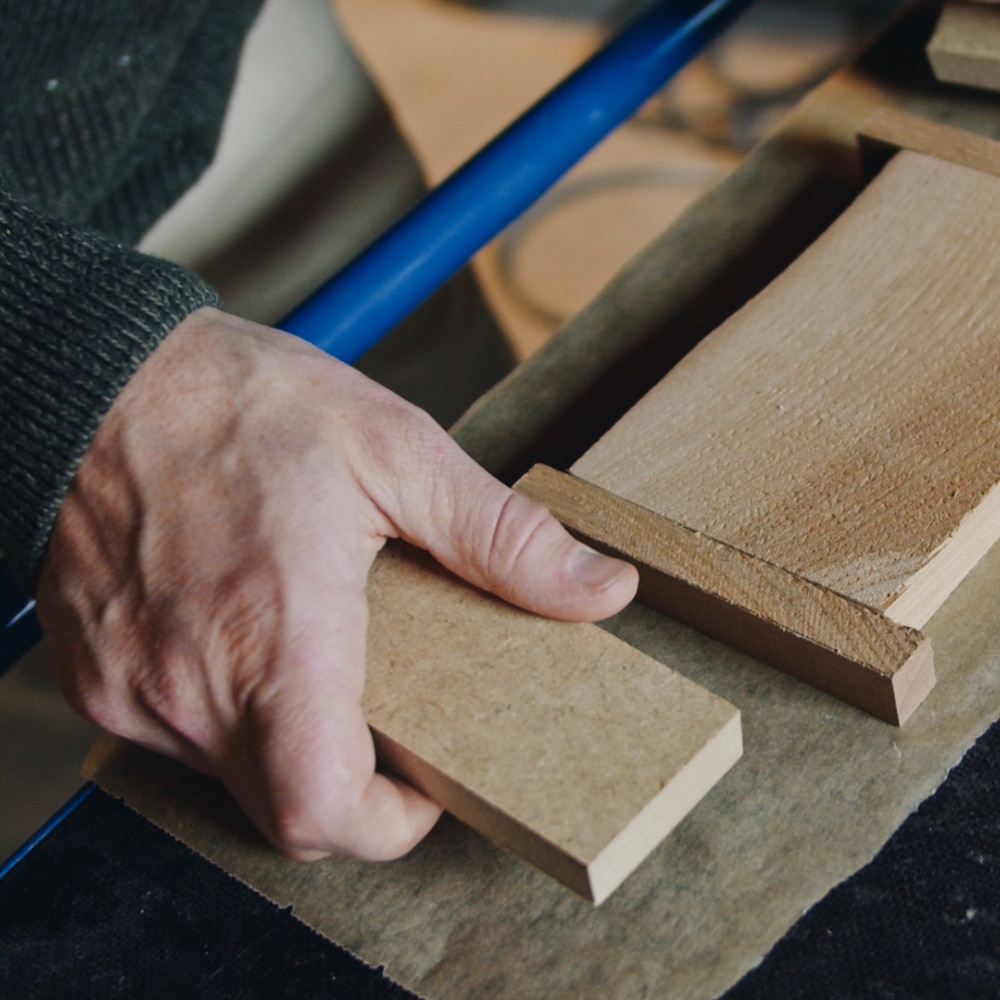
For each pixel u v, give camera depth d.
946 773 0.54
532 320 1.81
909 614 0.55
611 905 0.53
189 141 1.04
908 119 0.78
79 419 0.62
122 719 0.59
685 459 0.61
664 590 0.59
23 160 0.93
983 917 0.50
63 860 0.60
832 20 2.15
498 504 0.57
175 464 0.60
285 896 0.56
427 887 0.55
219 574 0.56
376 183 1.20
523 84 2.17
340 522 0.57
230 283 1.16
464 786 0.49
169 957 0.55
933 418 0.59
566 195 2.04
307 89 1.20
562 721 0.51
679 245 0.83
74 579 0.61
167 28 1.00
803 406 0.62
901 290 0.66
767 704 0.58
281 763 0.51
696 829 0.54
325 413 0.61
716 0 0.89
